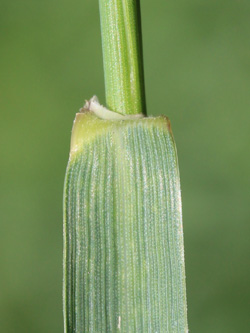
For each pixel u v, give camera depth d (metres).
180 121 0.18
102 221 0.08
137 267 0.08
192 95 0.18
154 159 0.08
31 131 0.18
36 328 0.17
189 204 0.18
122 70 0.08
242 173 0.18
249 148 0.18
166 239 0.08
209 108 0.18
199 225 0.17
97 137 0.08
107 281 0.08
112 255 0.08
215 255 0.17
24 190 0.18
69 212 0.08
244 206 0.18
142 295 0.08
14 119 0.18
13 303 0.17
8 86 0.18
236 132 0.18
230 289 0.17
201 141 0.18
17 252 0.17
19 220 0.18
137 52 0.08
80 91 0.18
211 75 0.18
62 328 0.17
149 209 0.08
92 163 0.08
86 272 0.08
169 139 0.08
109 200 0.08
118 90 0.08
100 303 0.08
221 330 0.17
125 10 0.08
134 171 0.08
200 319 0.17
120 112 0.08
